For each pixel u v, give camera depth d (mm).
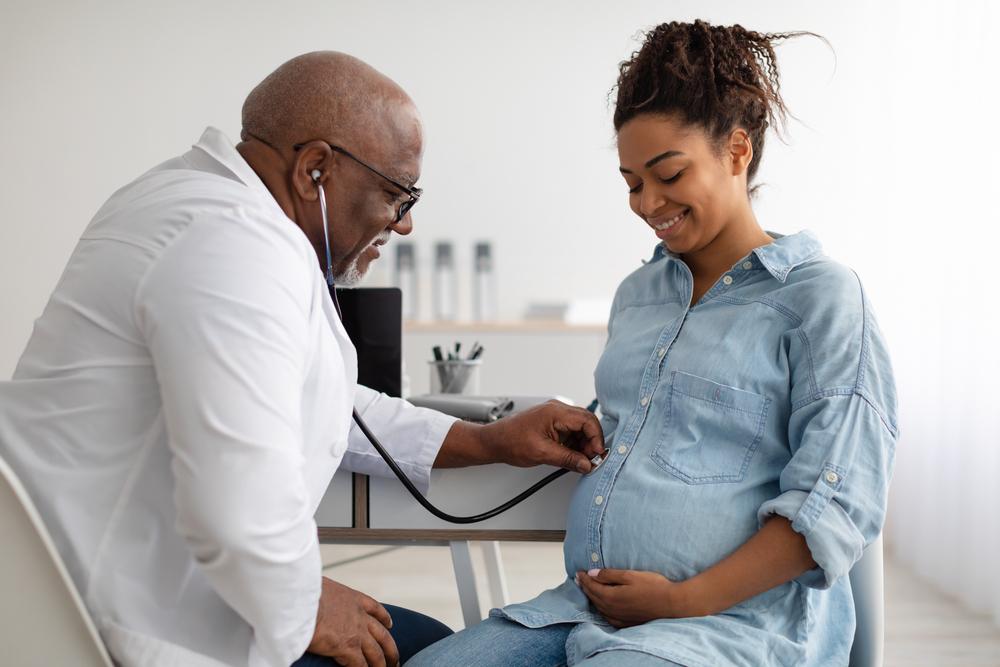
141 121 4055
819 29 3936
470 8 4059
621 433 1134
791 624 1019
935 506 3109
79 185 4055
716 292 1141
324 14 4055
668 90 1088
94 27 4031
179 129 4062
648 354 1157
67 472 870
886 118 3666
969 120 2961
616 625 1047
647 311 1221
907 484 3393
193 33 4043
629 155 1110
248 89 4066
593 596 1050
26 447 876
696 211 1104
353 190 1079
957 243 3018
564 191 4090
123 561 865
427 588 2949
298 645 878
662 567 1032
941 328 3100
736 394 1062
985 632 2604
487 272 4020
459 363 1814
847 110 3916
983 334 2801
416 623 1227
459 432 1241
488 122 4078
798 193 3930
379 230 1124
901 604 2898
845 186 3914
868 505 975
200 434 806
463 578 1281
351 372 1067
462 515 1255
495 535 1247
